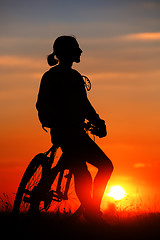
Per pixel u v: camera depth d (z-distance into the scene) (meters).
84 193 13.12
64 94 13.04
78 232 12.81
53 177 13.10
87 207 13.11
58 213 13.65
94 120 13.17
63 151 13.15
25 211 12.96
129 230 13.18
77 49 13.40
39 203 13.02
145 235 12.93
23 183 12.99
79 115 13.05
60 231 12.81
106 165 13.10
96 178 13.13
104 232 12.88
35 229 12.75
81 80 13.27
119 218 14.45
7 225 12.78
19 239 12.45
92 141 13.16
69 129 12.95
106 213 14.80
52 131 13.16
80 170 13.11
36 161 13.14
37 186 13.03
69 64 13.34
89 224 13.13
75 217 13.24
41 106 13.09
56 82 13.07
